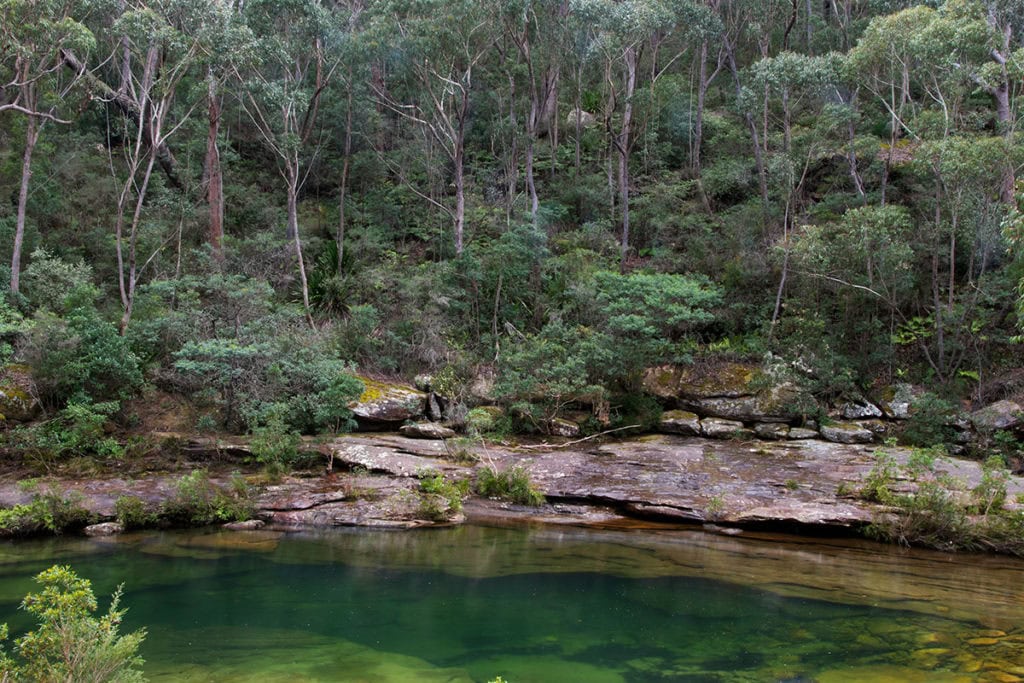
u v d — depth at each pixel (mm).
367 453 13883
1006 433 14578
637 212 23656
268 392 14875
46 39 15219
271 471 13227
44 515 10281
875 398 16938
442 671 5617
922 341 17375
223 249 19438
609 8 21297
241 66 18922
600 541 10391
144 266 18125
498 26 20891
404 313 19062
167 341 15969
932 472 11461
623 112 24781
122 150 24078
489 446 15422
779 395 16703
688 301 17688
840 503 11414
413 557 9320
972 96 21797
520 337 18375
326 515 11445
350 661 5797
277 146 23031
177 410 15070
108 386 14648
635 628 6719
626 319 16781
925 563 9469
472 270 19438
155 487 11984
